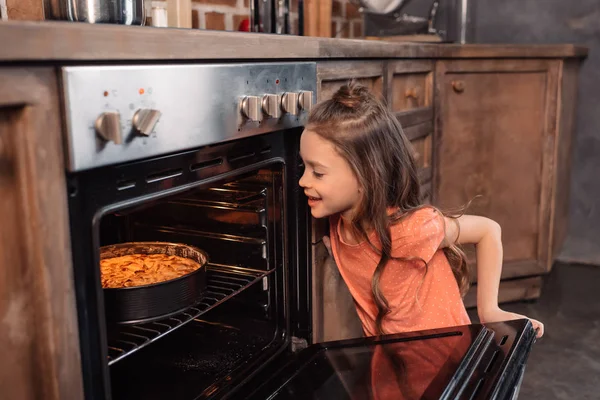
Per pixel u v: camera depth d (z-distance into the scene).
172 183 0.92
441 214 1.27
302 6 1.90
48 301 0.72
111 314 0.98
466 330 1.10
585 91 2.83
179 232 1.38
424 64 1.97
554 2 2.81
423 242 1.22
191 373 1.20
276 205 1.25
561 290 2.61
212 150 1.01
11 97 0.65
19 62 0.66
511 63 2.21
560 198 2.62
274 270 1.28
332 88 1.39
